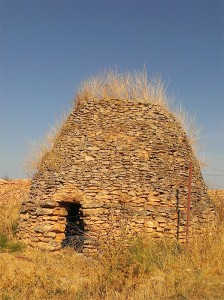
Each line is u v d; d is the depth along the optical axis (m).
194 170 14.40
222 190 20.86
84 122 14.16
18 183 25.92
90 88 14.99
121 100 14.28
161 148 13.67
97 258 11.11
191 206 13.33
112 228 11.71
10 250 12.33
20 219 13.97
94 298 8.28
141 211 12.52
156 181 13.09
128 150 13.38
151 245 11.48
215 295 8.48
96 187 12.80
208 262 10.45
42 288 8.71
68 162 13.55
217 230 12.41
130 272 9.43
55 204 12.92
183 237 12.62
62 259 11.48
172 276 9.47
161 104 14.85
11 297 7.97
